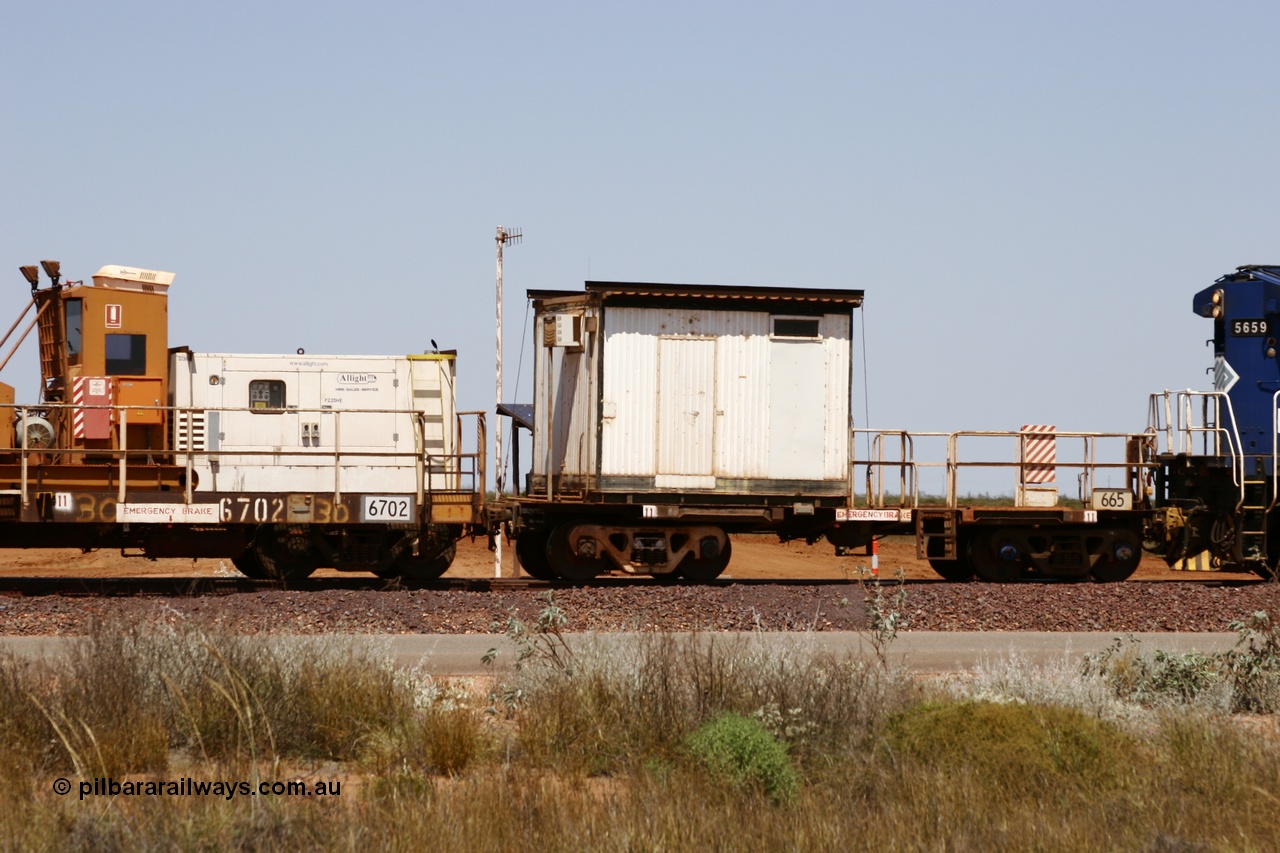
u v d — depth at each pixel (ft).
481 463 120.78
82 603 95.55
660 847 43.11
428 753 57.06
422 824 44.93
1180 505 129.49
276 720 57.72
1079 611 102.06
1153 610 103.55
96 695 56.95
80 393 112.68
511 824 45.42
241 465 117.91
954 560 131.13
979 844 44.39
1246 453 128.36
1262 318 129.39
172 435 117.39
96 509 111.34
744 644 72.54
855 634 92.38
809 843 44.34
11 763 50.88
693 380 120.78
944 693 66.03
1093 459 130.82
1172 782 52.37
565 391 126.62
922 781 50.42
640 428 119.75
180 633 64.64
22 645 80.02
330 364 121.80
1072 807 49.03
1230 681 71.56
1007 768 52.85
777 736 56.75
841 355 123.54
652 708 59.82
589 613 96.22
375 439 121.29
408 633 91.04
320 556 118.42
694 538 122.21
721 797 49.70
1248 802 49.65
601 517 122.83
